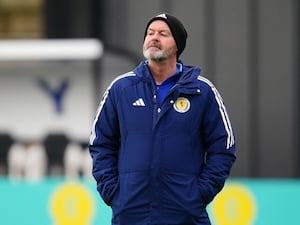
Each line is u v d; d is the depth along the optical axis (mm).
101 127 13383
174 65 13344
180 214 12844
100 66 29984
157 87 13203
